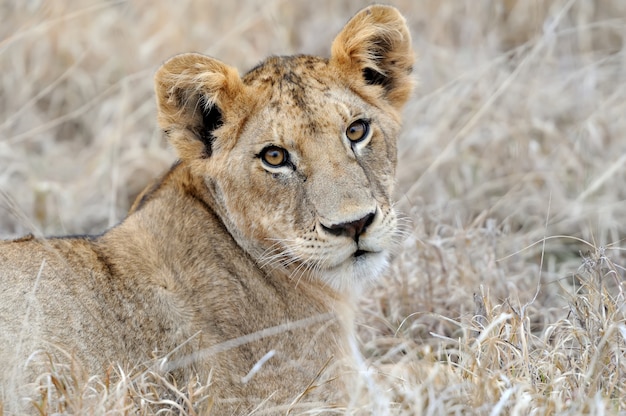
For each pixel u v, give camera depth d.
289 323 9.56
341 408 8.93
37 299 8.93
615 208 13.86
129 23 18.22
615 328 9.00
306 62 9.93
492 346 9.09
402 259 12.00
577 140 14.99
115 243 9.59
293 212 9.38
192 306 9.40
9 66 17.44
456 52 17.97
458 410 8.26
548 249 13.45
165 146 16.45
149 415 8.57
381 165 9.76
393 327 11.50
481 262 12.05
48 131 16.75
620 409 8.35
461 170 15.06
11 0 17.89
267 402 9.12
